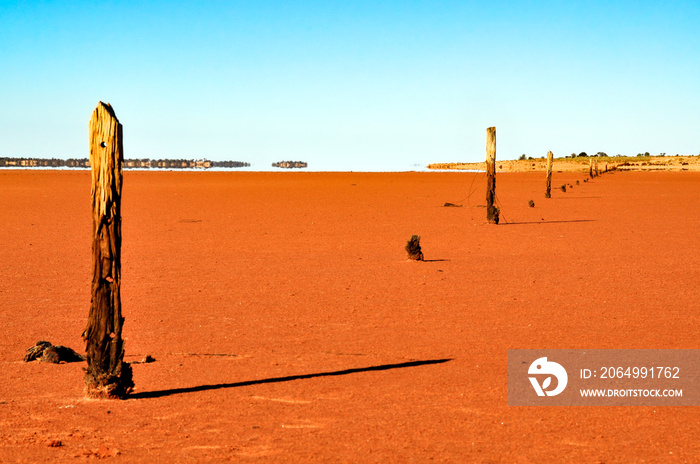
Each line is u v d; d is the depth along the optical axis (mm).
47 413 5918
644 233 20969
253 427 5562
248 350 7914
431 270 13711
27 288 11750
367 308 10164
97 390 6281
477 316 9633
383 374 6980
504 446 5172
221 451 5078
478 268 13961
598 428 5555
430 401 6180
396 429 5508
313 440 5285
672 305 10344
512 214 28719
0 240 18656
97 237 6324
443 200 38625
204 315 9719
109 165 6324
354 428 5531
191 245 17828
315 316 9641
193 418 5777
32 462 4891
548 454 5023
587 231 21594
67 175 82250
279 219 25891
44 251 16469
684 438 5352
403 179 77062
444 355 7699
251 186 58094
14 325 9156
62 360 7578
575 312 9867
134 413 5914
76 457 4977
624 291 11484
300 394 6367
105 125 6348
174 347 8055
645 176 85812
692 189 51969
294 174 98812
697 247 17516
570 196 43188
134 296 11078
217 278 12781
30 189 49156
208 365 7336
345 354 7750
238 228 22344
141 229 21984
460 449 5109
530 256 15773
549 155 41625
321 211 30172
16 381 6859
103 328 6316
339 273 13352
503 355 7688
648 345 8094
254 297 10992
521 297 10977
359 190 51062
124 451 5082
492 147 23922
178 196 42438
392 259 15281
